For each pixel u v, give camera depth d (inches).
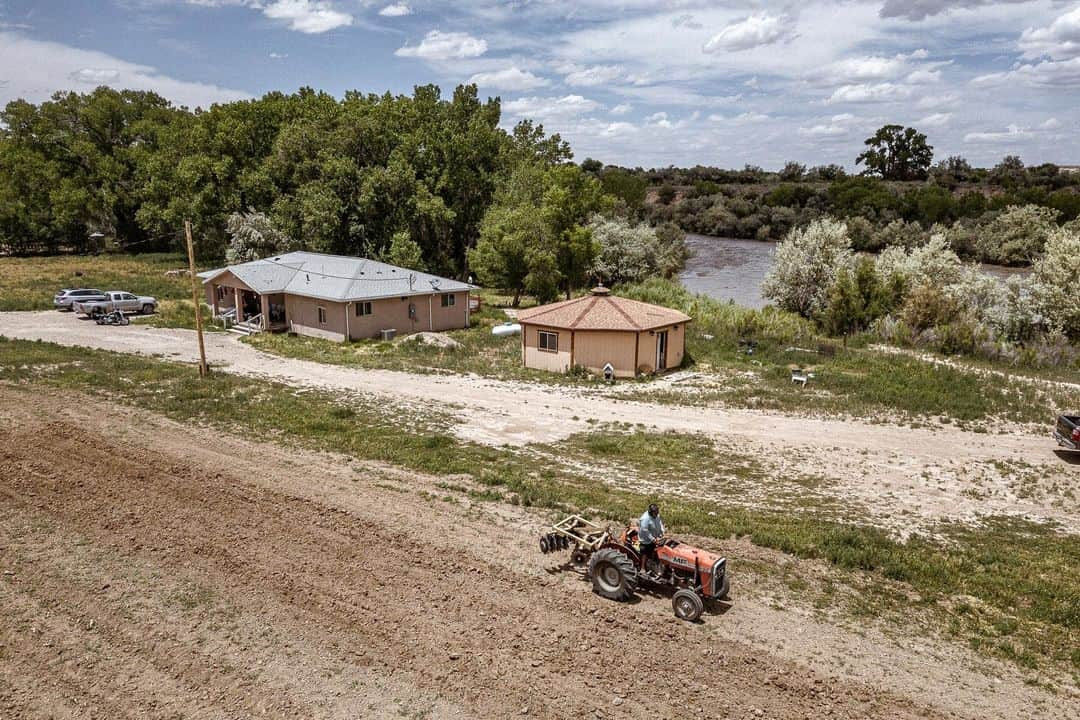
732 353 1381.6
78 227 3270.2
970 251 3302.2
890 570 528.4
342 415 923.4
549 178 2266.2
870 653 425.1
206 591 471.5
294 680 385.1
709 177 6210.6
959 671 410.9
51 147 3299.7
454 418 947.3
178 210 2758.4
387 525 577.3
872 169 5885.8
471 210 2496.3
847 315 1611.7
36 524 567.8
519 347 1446.9
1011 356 1374.3
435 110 2628.0
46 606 452.1
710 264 3444.9
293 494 637.3
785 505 677.9
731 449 847.7
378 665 398.3
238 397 981.2
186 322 1676.9
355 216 2345.0
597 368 1218.0
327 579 490.0
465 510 614.5
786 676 397.7
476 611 454.6
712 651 418.3
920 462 813.2
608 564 472.4
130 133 3422.7
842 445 867.4
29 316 1701.5
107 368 1135.6
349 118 2390.5
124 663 397.4
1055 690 395.9
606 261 2336.4
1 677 383.9
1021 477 770.8
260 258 2372.0
